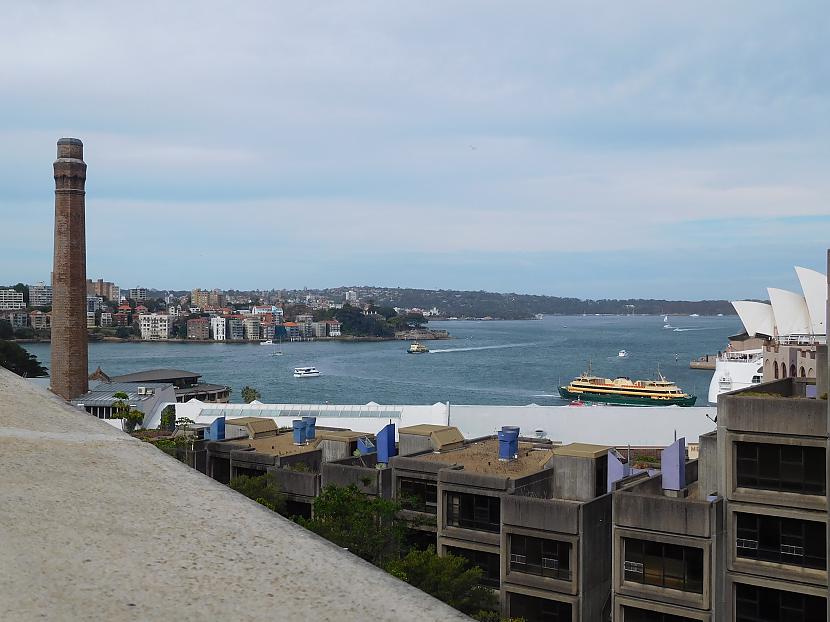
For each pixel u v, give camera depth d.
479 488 53.25
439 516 54.94
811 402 43.66
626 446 96.50
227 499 6.46
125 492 6.31
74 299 157.75
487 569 52.97
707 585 44.38
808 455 44.22
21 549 5.21
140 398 139.38
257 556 5.44
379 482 58.72
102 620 4.54
